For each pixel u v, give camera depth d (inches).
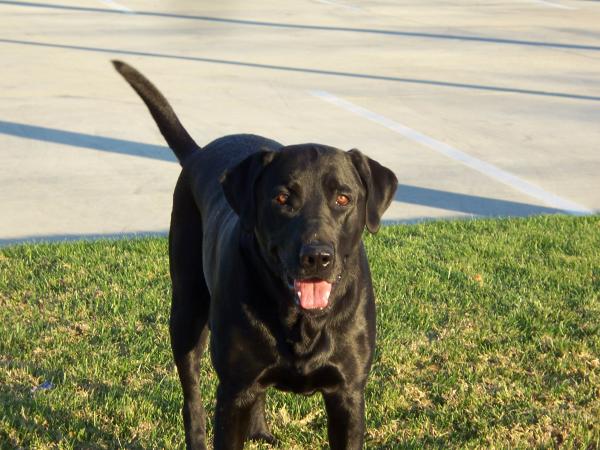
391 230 344.8
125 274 297.4
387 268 301.9
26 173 411.2
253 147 215.2
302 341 172.6
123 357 241.6
